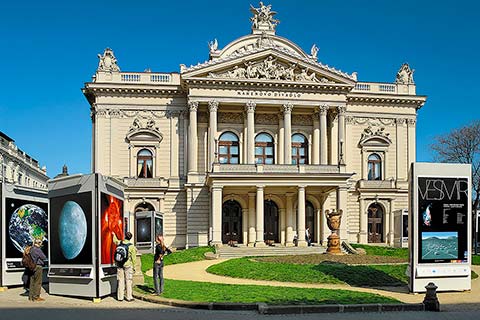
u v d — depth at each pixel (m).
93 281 19.78
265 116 59.75
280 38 60.56
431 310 19.09
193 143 56.16
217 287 23.41
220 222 51.00
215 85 56.06
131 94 58.31
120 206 22.48
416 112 64.00
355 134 62.25
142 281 23.67
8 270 23.61
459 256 24.06
